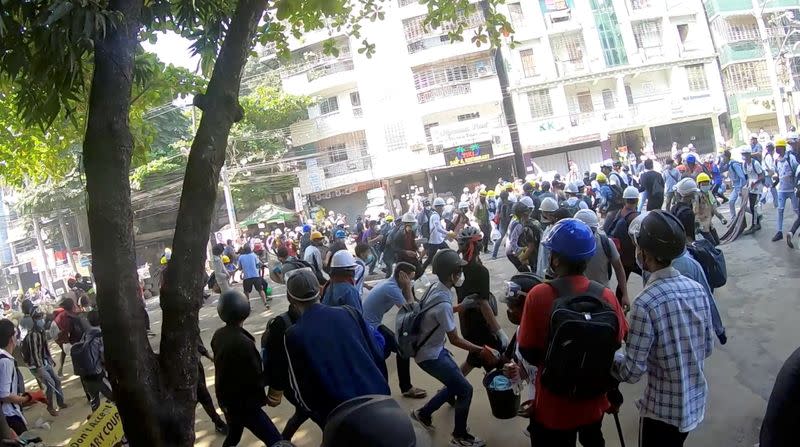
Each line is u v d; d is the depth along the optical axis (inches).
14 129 359.3
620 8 1266.0
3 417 149.3
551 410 109.8
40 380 322.3
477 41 320.5
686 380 108.0
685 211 231.0
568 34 1251.2
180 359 113.3
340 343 114.1
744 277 323.3
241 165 1221.7
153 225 1295.5
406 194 1315.2
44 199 1152.8
